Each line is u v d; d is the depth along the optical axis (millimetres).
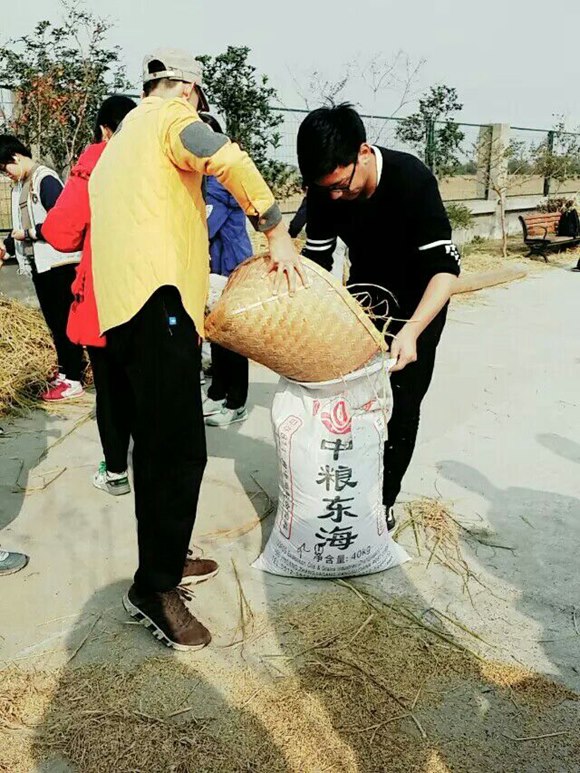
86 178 2977
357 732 2162
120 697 2289
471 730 2180
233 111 8938
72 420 4586
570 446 4180
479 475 3803
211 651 2492
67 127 7059
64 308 4688
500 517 3383
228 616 2674
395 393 2918
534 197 14523
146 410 2332
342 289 2410
